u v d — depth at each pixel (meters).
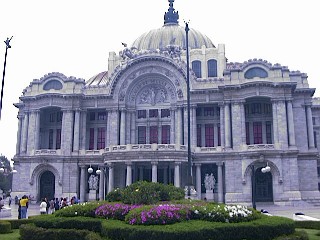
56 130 80.25
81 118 77.06
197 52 83.81
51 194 74.69
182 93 74.38
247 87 68.62
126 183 64.69
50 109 78.88
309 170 69.69
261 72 69.69
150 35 93.06
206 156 69.38
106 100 77.12
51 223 22.78
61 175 73.19
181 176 67.38
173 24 99.62
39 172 74.12
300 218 33.53
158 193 27.14
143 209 20.91
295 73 73.62
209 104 74.00
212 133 75.00
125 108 76.69
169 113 77.00
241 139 67.94
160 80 77.38
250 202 64.94
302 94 72.44
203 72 82.44
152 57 75.50
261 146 65.94
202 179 71.38
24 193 73.44
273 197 64.56
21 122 86.50
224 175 69.88
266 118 72.25
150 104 77.88
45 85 78.25
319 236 23.50
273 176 65.06
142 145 65.25
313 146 70.75
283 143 66.44
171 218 20.12
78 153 74.19
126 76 77.19
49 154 73.44
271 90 68.38
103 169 68.44
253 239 18.94
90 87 78.50
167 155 63.91
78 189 73.31
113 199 28.16
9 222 28.30
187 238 17.69
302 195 68.75
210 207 21.73
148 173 70.06
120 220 22.31
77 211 24.33
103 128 79.44
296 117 71.81
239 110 69.12
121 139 75.44
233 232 18.80
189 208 21.61
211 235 18.34
